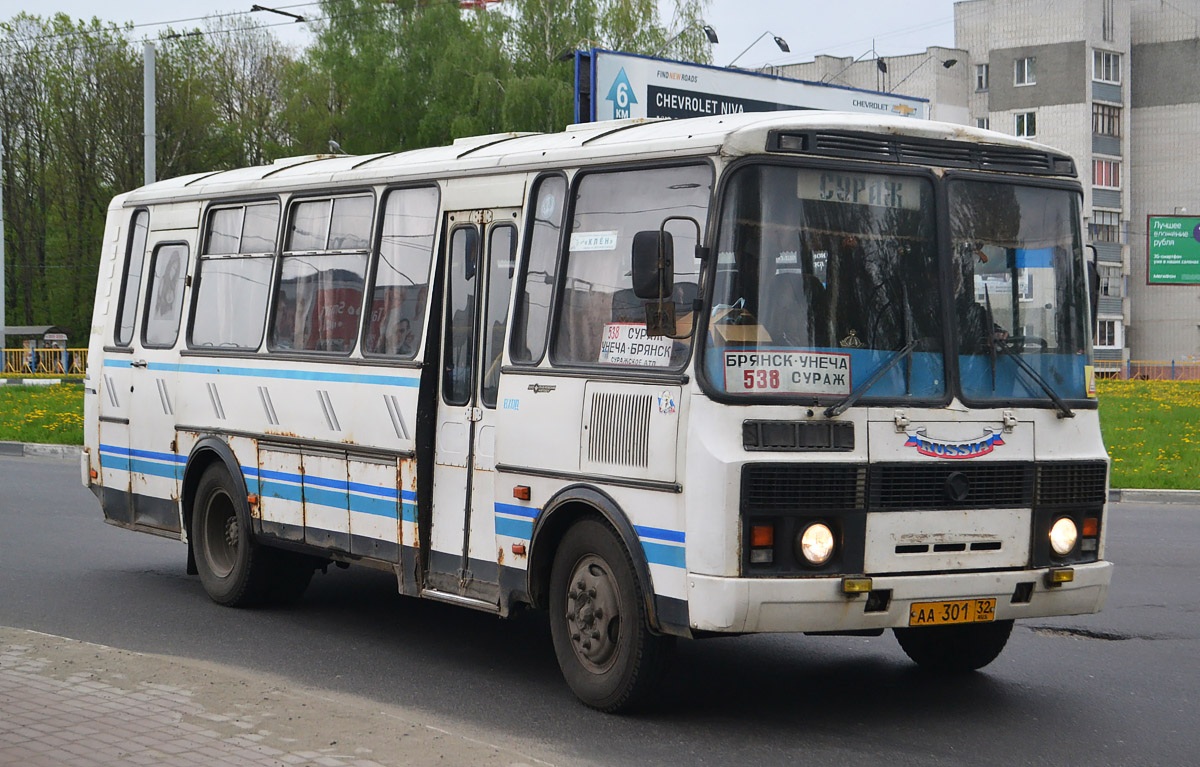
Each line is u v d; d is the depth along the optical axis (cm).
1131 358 6919
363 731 614
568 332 741
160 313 1122
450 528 816
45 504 1583
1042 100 6694
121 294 1174
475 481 798
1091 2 6562
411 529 839
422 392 833
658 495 665
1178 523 1485
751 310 655
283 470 961
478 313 809
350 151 5369
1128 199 6762
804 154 669
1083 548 717
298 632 933
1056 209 738
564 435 729
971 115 7219
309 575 1027
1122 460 2061
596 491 704
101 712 636
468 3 5116
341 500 904
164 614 991
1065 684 779
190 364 1068
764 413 643
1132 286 6881
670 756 631
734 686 775
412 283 863
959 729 681
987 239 711
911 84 7188
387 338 877
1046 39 6669
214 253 1072
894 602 655
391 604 1045
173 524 1088
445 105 4809
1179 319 6794
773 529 638
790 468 639
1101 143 6662
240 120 6391
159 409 1102
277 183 1003
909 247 689
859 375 667
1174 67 6775
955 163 708
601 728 682
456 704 733
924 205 696
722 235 656
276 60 6500
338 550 908
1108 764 623
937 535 670
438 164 850
